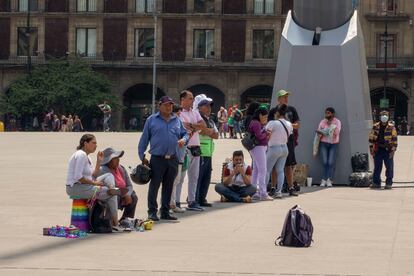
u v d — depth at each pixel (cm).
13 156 3625
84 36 8644
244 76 8506
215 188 2117
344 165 2592
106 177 1566
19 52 8694
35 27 8675
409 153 3762
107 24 8612
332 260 1286
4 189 2342
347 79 2577
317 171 2598
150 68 8556
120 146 4244
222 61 8525
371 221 1750
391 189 2491
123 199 1611
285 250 1375
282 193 2298
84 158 1541
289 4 8444
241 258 1297
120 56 8600
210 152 1978
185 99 1886
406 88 8381
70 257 1294
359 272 1193
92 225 1552
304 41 2600
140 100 8850
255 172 2166
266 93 8644
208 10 8525
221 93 8681
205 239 1488
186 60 8525
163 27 8556
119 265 1231
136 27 8581
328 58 2580
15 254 1318
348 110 2578
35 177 2705
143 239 1484
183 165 1867
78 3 8644
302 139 2602
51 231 1516
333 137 2552
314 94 2591
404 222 1736
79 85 8306
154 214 1719
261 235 1539
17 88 8325
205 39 8544
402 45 8369
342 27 2611
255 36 8506
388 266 1239
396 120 8619
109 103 8350
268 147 2188
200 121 1898
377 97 8656
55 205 1980
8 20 8675
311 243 1442
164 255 1318
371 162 2667
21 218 1744
